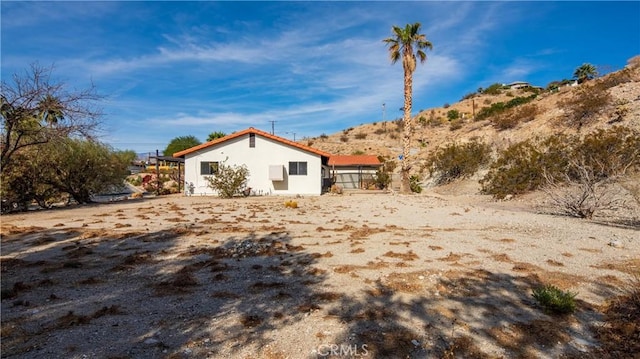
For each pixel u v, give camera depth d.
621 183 13.69
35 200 16.25
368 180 33.25
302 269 5.86
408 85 23.52
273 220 11.46
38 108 13.70
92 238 8.32
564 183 15.46
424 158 33.59
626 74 25.03
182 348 3.30
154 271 5.78
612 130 17.42
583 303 4.36
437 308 4.25
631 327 3.67
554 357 3.21
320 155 23.62
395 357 3.18
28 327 3.71
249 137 23.69
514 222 10.49
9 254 6.86
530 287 4.96
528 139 22.09
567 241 7.81
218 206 16.06
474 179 23.58
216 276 5.42
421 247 7.37
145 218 11.80
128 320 3.90
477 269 5.78
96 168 17.83
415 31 23.30
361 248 7.30
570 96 26.42
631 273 5.51
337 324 3.82
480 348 3.34
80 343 3.36
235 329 3.70
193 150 23.36
